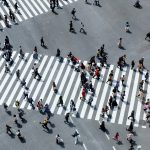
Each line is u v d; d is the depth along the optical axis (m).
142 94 54.72
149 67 59.16
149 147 48.78
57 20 68.25
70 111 53.12
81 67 58.94
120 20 67.62
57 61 60.69
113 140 49.41
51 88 56.50
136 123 51.47
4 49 62.88
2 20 68.88
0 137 50.28
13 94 55.91
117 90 55.59
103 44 60.41
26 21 68.31
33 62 60.78
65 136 50.03
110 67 59.22
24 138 49.97
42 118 52.31
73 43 63.56
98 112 52.94
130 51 61.81
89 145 48.91
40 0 73.38
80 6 70.88
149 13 68.88
